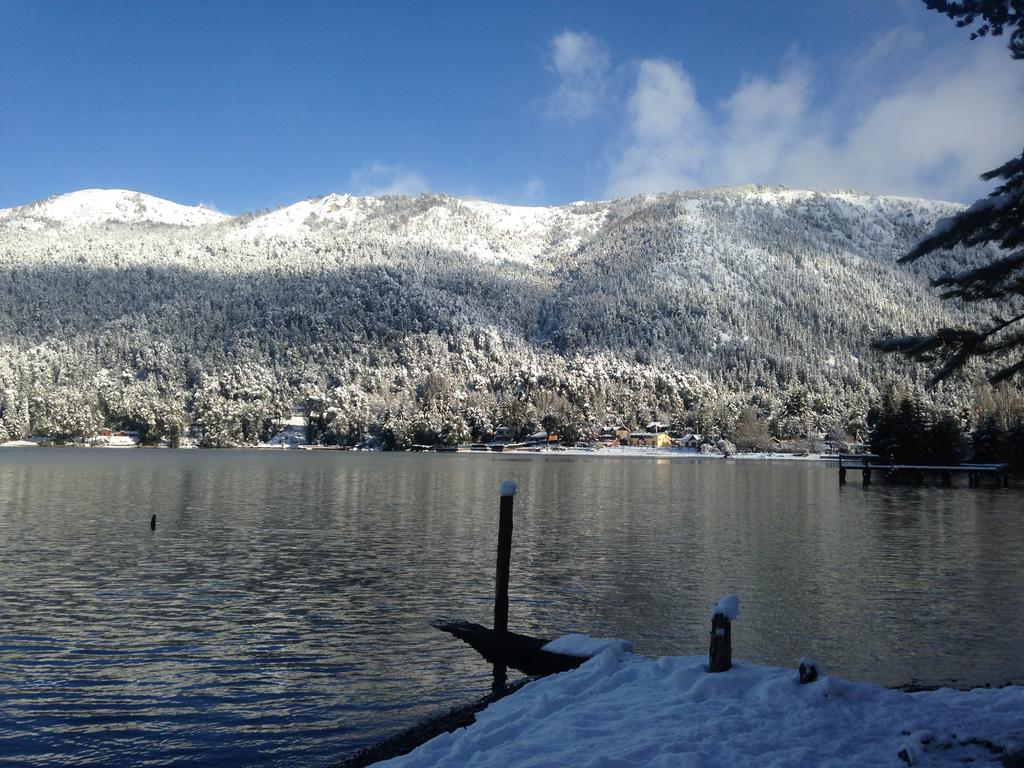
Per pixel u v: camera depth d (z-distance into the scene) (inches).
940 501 2340.1
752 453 7283.5
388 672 661.9
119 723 554.3
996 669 667.4
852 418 7411.4
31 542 1357.0
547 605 898.7
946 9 397.4
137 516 1766.7
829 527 1642.5
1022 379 451.5
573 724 390.9
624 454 7445.9
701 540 1429.6
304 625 805.9
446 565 1151.6
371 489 2662.4
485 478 3378.4
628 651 587.8
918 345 403.9
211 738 530.9
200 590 974.4
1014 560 1216.2
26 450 6983.3
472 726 418.3
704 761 323.0
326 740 526.9
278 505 2062.0
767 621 826.8
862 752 339.6
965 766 318.3
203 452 7116.1
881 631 787.4
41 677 646.5
